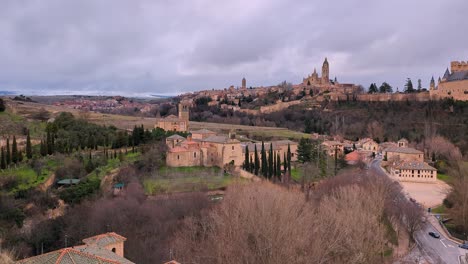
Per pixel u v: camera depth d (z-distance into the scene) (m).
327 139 196.12
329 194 87.19
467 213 85.38
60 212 74.81
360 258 54.72
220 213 70.06
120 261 40.62
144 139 122.06
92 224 67.44
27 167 91.50
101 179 88.19
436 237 82.81
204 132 135.62
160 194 85.75
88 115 181.50
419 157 152.62
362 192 76.62
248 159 111.12
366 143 193.50
